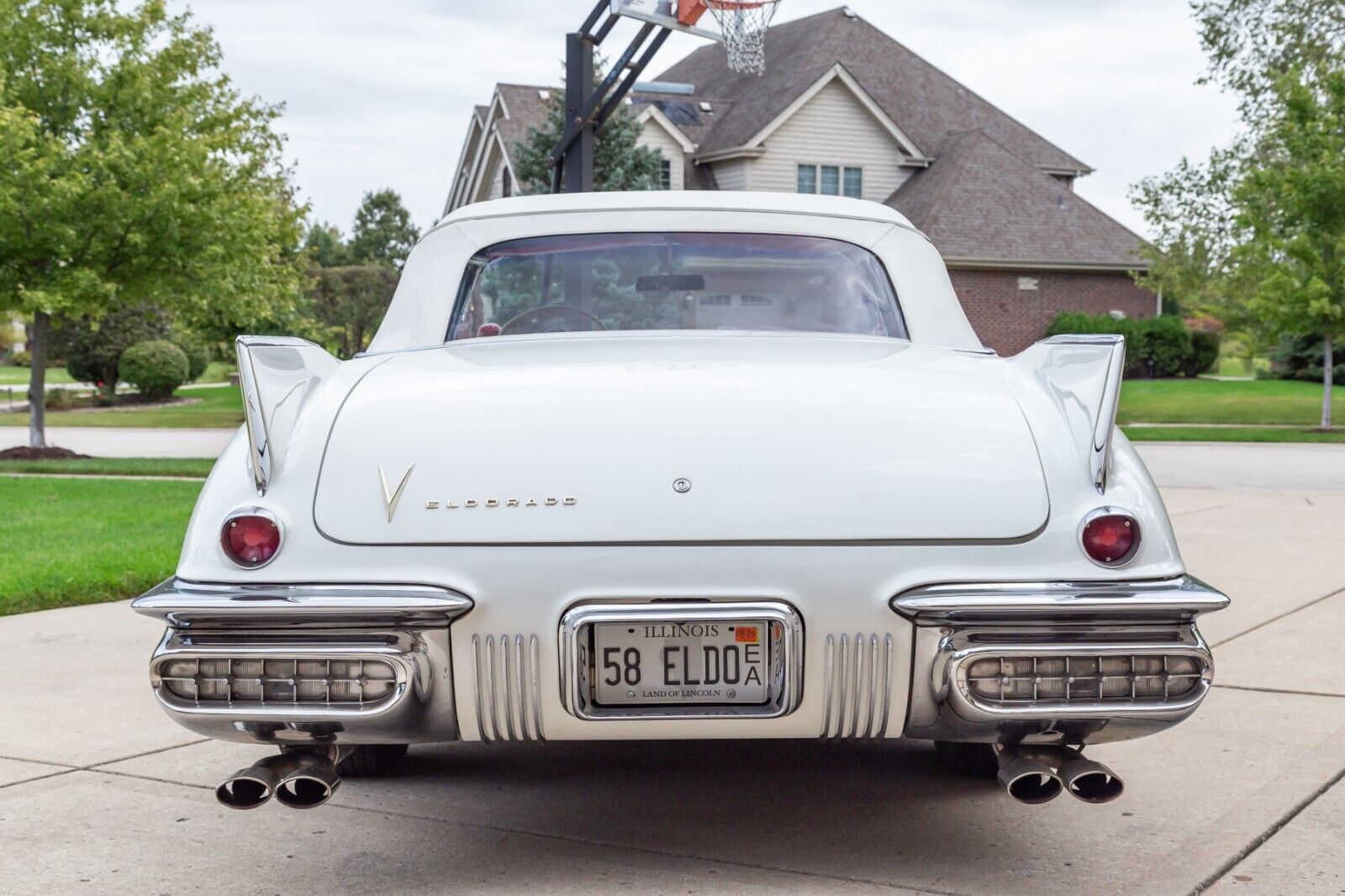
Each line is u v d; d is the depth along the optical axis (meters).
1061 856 2.93
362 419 2.62
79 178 16.14
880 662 2.45
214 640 2.42
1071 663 2.43
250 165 18.42
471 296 3.42
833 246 3.48
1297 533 8.79
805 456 2.52
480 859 2.94
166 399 38.34
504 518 2.46
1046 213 33.81
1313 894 2.69
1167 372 35.62
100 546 7.51
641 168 26.67
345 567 2.44
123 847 3.04
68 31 17.05
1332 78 22.95
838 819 3.20
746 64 12.70
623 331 3.29
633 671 2.47
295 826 3.18
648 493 2.47
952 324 3.37
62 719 4.18
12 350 73.75
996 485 2.51
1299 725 4.03
